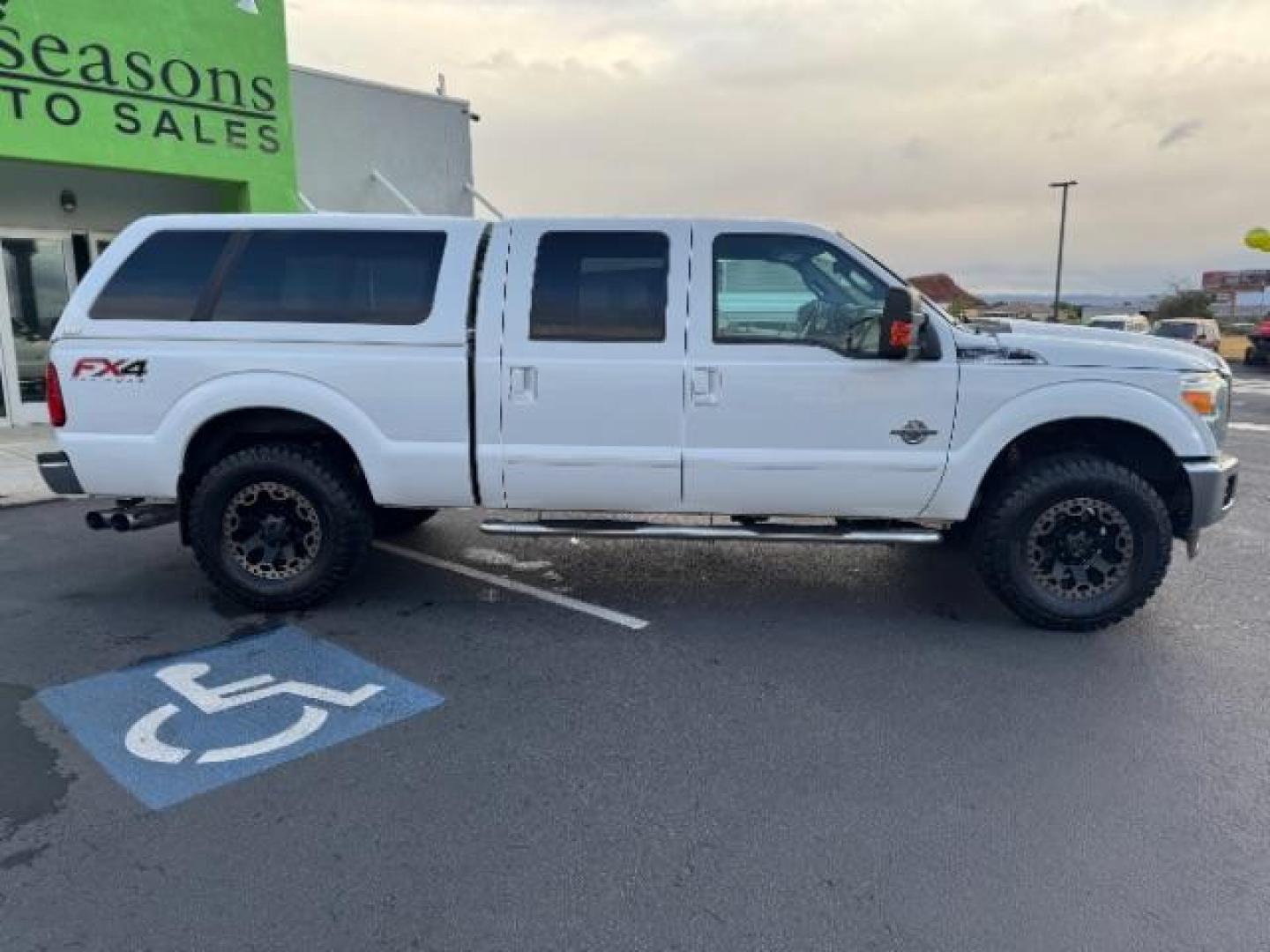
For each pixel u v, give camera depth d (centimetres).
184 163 1090
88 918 250
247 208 1167
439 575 566
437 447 473
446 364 465
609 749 346
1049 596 463
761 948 239
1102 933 245
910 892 262
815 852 281
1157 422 441
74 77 985
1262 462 1026
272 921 249
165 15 1049
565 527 481
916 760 338
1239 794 314
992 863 276
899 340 422
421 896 260
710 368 456
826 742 352
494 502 485
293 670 419
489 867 273
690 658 436
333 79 1378
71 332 477
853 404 454
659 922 249
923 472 456
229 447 499
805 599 523
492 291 467
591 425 465
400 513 652
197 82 1087
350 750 345
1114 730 362
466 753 343
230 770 330
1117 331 510
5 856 278
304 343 470
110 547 629
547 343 463
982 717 374
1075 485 448
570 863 275
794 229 461
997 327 501
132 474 482
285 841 286
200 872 271
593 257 465
